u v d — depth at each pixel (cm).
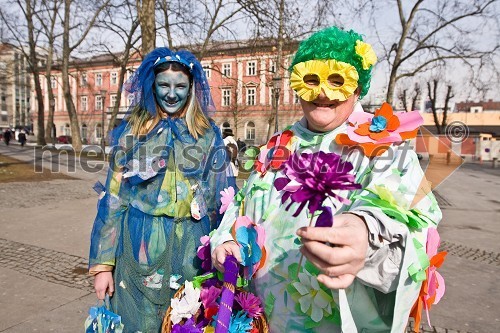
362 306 114
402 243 101
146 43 1059
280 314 137
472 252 561
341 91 128
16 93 6875
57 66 3912
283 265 134
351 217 96
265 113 3809
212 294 157
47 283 396
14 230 602
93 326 190
